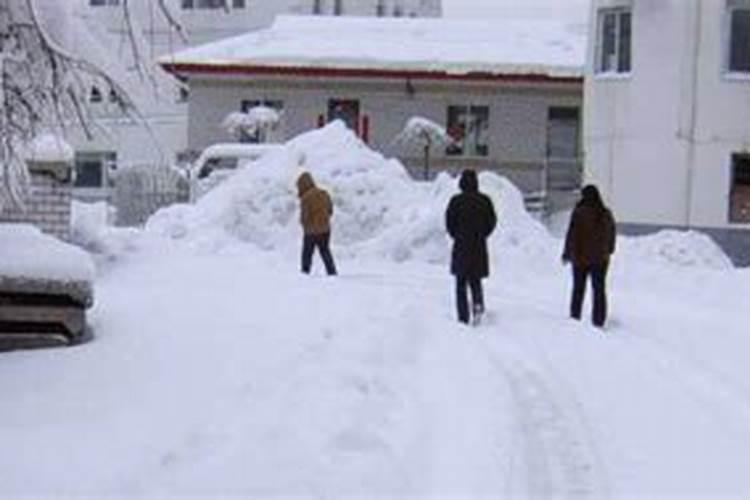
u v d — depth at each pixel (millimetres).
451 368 12883
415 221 28156
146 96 10820
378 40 51656
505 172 48781
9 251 12336
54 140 12594
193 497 7363
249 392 10219
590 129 36219
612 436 10133
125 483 7527
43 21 10203
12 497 7230
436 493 8086
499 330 16250
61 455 8156
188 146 48656
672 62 34281
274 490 7602
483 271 16938
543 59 49000
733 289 22516
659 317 18594
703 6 33969
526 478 8648
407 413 10305
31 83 10508
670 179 34375
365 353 12477
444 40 51906
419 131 46875
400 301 17641
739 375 13289
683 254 27703
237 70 48781
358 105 49250
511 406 11086
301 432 8898
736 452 9758
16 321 12234
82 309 12367
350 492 7789
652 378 12883
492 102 48781
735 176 34125
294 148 30906
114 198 38406
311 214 22484
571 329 16562
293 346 12492
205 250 26703
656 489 8562
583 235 17250
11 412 9422
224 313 14852
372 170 30609
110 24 10531
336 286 19062
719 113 33906
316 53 49344
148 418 9250
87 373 10930
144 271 19922
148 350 12039
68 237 18125
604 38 36031
